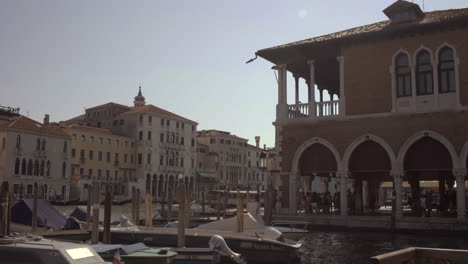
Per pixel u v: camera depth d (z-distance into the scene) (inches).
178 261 520.4
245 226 673.0
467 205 1064.2
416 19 933.8
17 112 2709.2
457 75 842.8
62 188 2719.0
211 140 3946.9
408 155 880.9
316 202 1056.2
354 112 932.6
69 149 2765.7
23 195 2363.4
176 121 3469.5
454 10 968.3
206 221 999.0
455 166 827.4
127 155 3159.5
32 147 2541.8
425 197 965.2
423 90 875.4
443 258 221.8
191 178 3595.0
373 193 1256.2
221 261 534.9
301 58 1018.1
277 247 579.5
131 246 505.4
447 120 844.0
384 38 916.0
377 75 917.8
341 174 925.8
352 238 800.9
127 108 3435.0
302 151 976.3
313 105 978.7
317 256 639.1
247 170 4247.0
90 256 372.2
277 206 984.3
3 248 366.0
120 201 2586.1
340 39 935.0
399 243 739.4
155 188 3253.0
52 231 684.7
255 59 1046.4
